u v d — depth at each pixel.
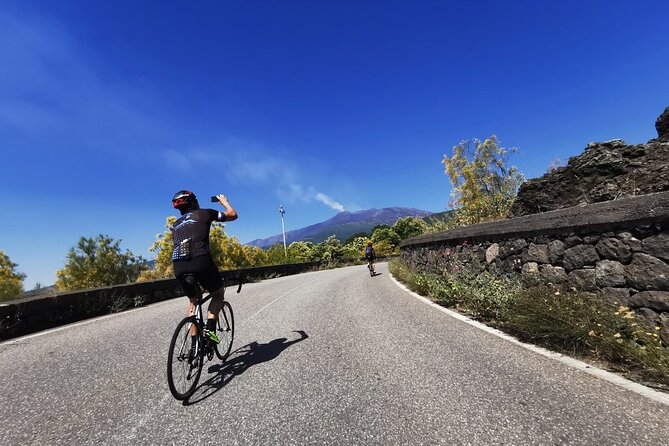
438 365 4.21
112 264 22.98
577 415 2.87
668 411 2.83
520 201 9.03
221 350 4.92
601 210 4.69
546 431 2.68
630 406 2.94
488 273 7.70
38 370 4.86
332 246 66.81
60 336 7.19
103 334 7.09
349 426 2.95
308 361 4.68
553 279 5.70
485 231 7.90
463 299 7.76
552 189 8.35
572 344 4.32
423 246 13.88
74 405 3.65
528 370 3.85
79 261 22.31
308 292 12.74
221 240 29.89
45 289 20.09
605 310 4.32
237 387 3.95
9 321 7.67
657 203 3.91
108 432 3.07
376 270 24.05
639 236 4.23
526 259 6.49
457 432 2.76
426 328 6.02
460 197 16.45
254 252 35.53
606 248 4.69
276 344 5.66
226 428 3.04
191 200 4.63
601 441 2.52
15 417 3.43
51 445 2.90
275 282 19.84
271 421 3.12
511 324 5.42
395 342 5.30
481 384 3.59
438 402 3.27
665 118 7.33
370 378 3.96
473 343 4.95
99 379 4.39
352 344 5.35
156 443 2.86
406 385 3.70
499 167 16.05
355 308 8.53
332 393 3.62
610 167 7.34
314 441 2.77
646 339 3.74
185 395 3.67
